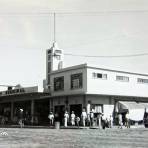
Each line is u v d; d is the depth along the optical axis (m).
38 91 50.84
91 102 46.53
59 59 57.22
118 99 49.78
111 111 48.75
